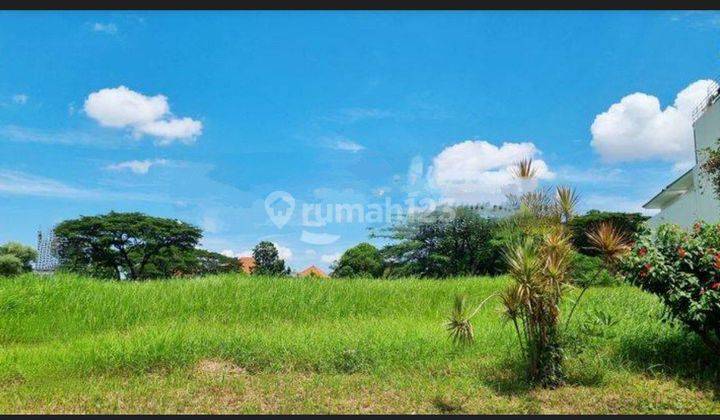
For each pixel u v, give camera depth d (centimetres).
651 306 1261
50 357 962
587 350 901
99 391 780
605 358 880
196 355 939
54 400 742
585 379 803
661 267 827
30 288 1411
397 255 3934
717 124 2536
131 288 1508
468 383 803
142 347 937
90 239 4725
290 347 974
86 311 1341
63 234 4738
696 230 900
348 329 1188
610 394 748
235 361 934
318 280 1681
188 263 5009
